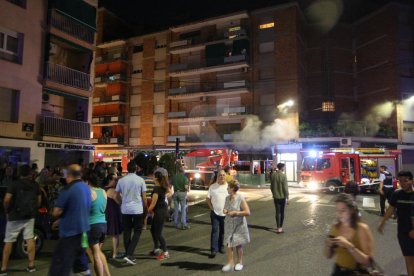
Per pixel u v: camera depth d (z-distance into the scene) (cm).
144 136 4116
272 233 918
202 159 2497
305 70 3625
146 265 640
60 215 454
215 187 716
